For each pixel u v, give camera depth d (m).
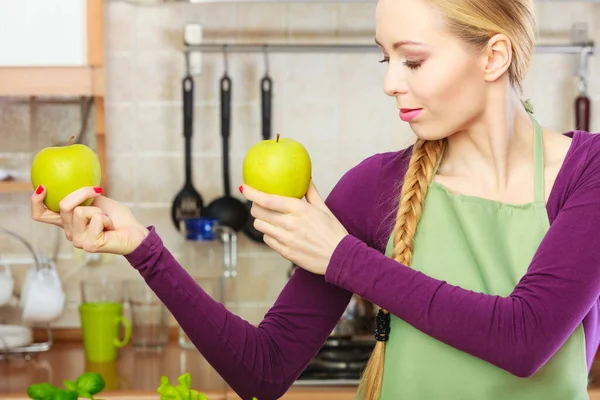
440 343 1.36
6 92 2.60
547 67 2.97
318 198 1.26
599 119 2.97
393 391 1.40
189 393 0.99
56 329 2.98
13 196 2.97
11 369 2.56
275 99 2.97
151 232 1.23
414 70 1.24
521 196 1.38
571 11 2.94
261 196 1.19
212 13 2.94
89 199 1.21
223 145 2.89
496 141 1.35
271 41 2.95
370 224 1.46
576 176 1.32
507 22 1.25
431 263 1.39
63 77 2.62
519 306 1.17
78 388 1.08
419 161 1.41
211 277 2.85
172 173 2.98
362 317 2.64
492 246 1.36
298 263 1.22
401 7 1.22
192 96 2.89
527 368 1.17
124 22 2.94
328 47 2.90
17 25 2.59
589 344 1.37
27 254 2.98
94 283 2.79
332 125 2.98
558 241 1.20
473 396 1.34
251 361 1.33
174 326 3.02
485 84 1.29
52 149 1.22
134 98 2.96
